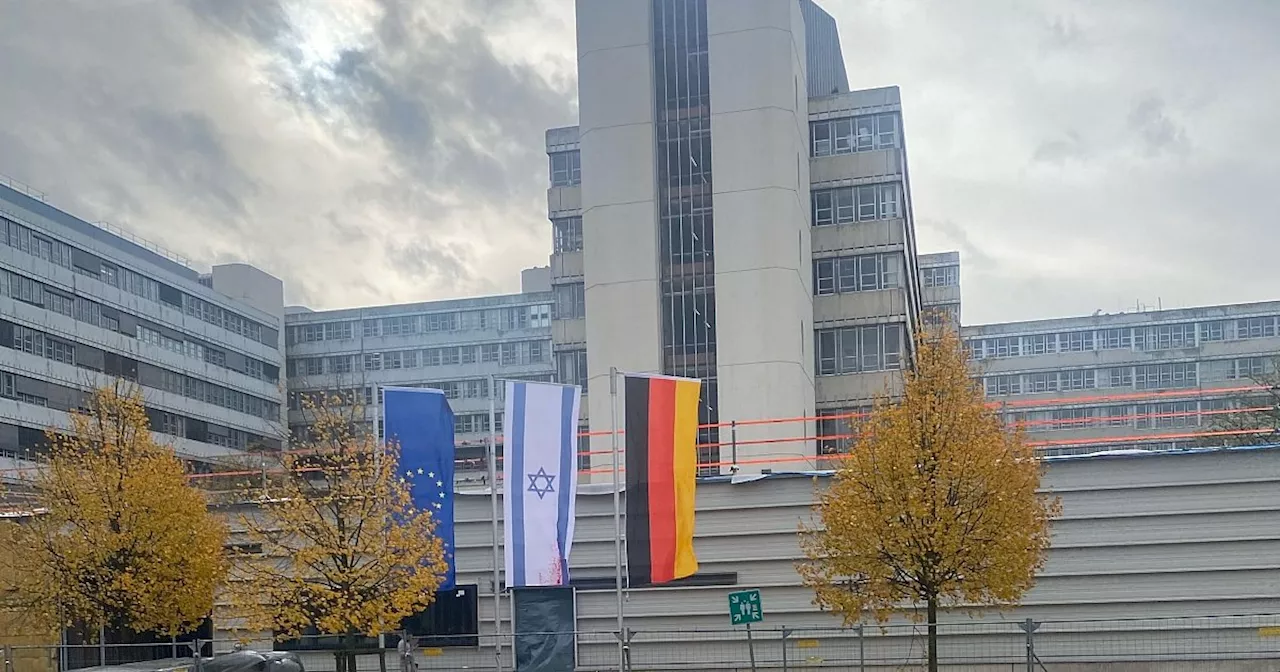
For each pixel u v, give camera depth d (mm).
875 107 59688
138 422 29172
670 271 55094
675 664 30484
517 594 27953
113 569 27875
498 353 104812
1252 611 27922
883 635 26719
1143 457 28812
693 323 54469
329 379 106750
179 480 28609
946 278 115188
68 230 79625
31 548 28391
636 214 55281
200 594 27875
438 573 25078
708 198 55156
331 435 53656
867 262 58062
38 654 30922
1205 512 28406
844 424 56562
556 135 62312
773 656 30141
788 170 54062
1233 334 113750
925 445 24219
